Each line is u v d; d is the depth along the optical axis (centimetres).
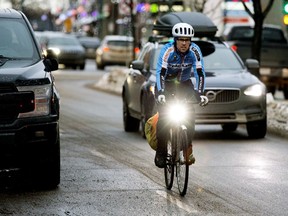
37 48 2775
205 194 2497
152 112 3744
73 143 3734
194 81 3669
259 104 3888
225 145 3700
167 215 2189
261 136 3969
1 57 2703
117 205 2320
